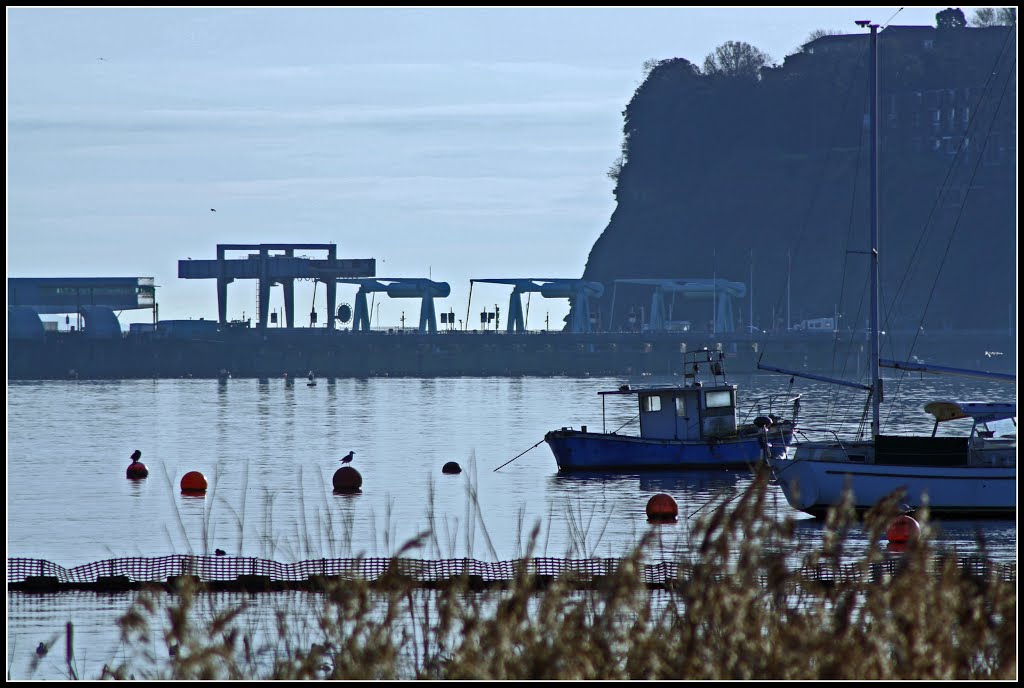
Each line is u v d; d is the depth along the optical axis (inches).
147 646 3006.9
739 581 1758.1
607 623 1823.3
